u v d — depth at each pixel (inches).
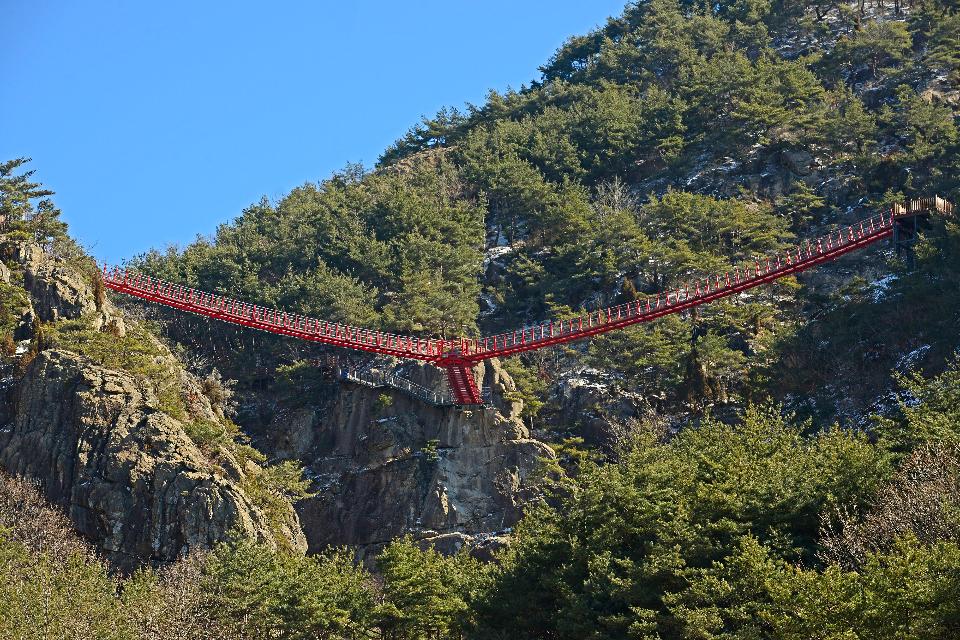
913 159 6899.6
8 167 5910.4
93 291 5329.7
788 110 7780.5
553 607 3085.6
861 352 5162.4
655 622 2743.6
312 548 5408.5
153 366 5024.6
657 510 3058.6
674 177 7755.9
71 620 2913.4
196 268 6939.0
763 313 6028.5
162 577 4077.3
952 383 3496.6
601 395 5713.6
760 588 2645.2
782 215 7081.7
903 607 2273.6
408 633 3284.9
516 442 5413.4
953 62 7854.3
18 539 3981.3
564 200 7421.3
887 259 5615.2
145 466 4507.9
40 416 4635.8
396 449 5531.5
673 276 6461.6
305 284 6461.6
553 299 6756.9
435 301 6358.3
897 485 2915.8
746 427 3818.9
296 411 5989.2
